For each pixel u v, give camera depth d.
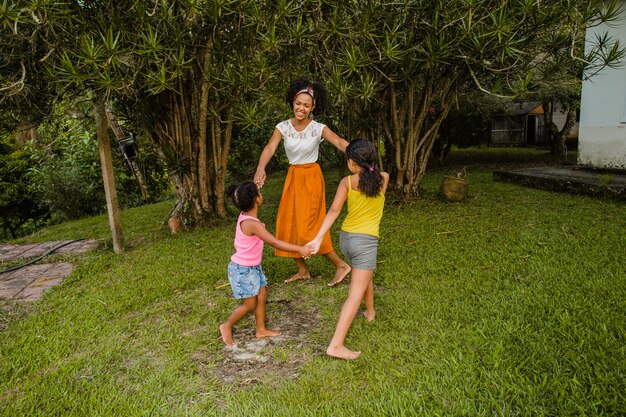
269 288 3.70
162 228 6.39
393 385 2.23
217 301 3.44
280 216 3.60
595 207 5.82
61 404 2.19
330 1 4.59
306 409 2.07
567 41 4.98
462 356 2.39
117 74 4.10
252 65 4.76
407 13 4.88
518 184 8.08
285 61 5.02
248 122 4.96
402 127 6.71
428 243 4.62
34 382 2.40
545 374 2.17
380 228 5.39
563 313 2.80
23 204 10.22
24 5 3.69
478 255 4.11
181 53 4.23
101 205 9.61
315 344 2.72
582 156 8.27
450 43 4.74
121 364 2.58
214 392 2.26
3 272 4.47
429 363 2.38
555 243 4.30
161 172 9.91
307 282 3.79
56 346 2.78
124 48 4.27
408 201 6.80
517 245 4.35
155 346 2.77
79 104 5.52
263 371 2.46
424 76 6.31
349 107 6.73
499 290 3.28
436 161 12.61
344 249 2.61
